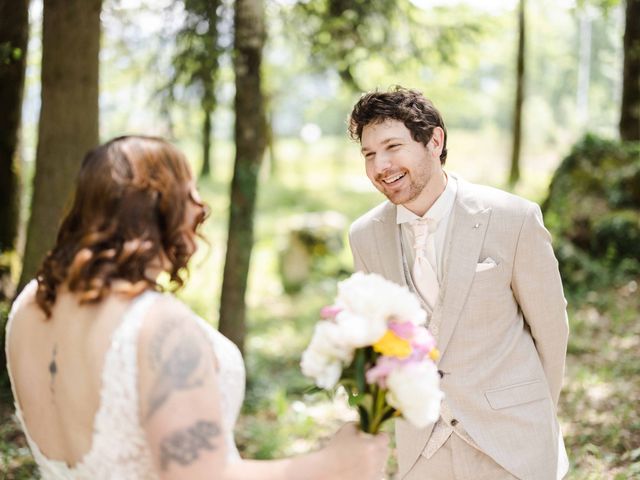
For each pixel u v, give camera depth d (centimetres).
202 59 598
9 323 166
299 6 673
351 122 236
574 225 873
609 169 905
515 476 229
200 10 587
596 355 608
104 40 666
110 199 148
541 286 233
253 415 544
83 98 530
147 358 139
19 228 700
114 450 142
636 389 517
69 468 152
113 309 144
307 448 473
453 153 2592
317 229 1041
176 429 135
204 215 162
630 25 1012
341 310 165
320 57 707
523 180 1670
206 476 136
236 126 572
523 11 1617
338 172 2497
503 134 3023
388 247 248
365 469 162
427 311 243
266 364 682
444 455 241
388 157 226
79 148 534
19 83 687
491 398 232
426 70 816
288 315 892
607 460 402
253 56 566
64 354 149
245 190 573
